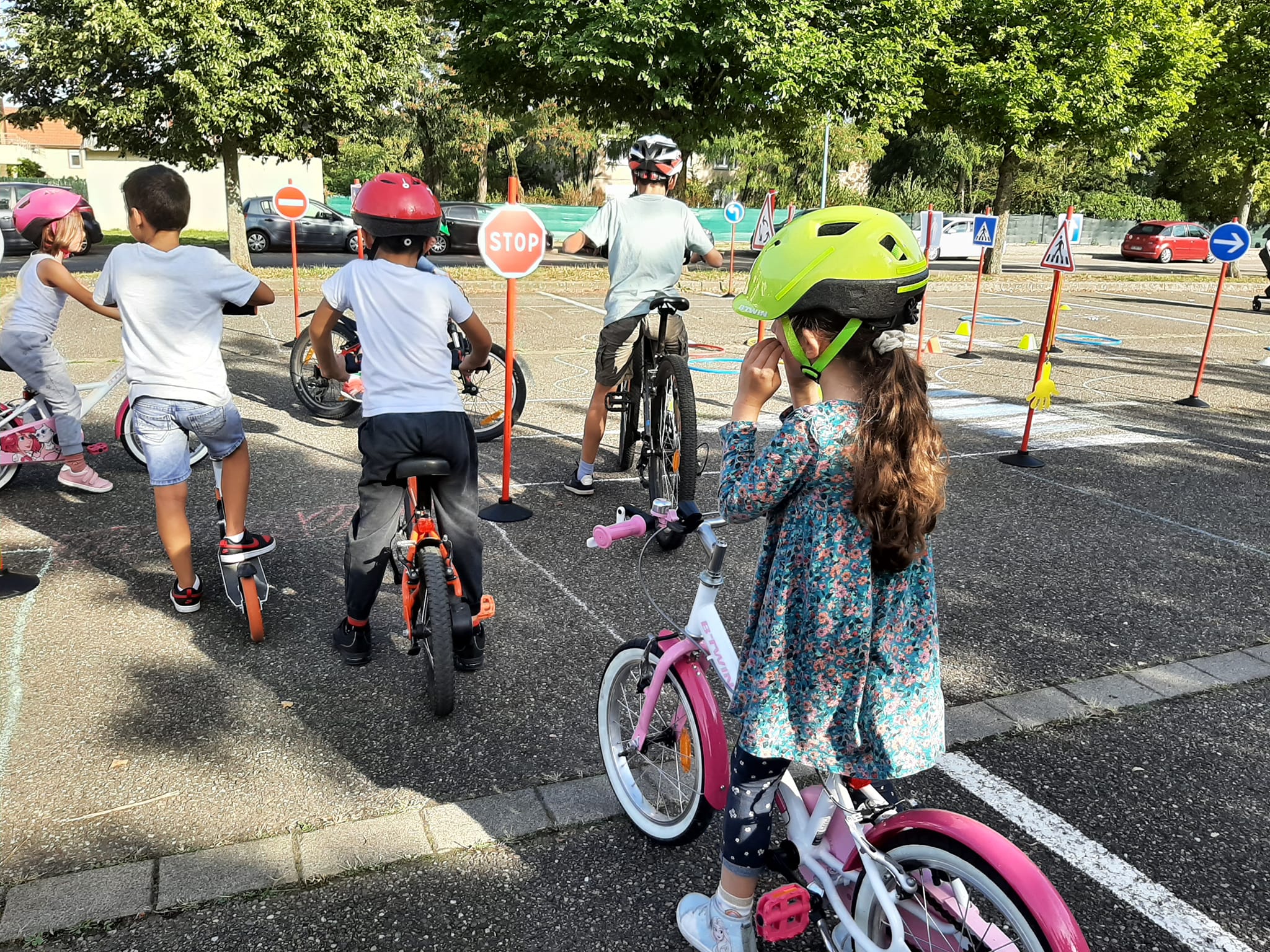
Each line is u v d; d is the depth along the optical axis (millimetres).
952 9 21672
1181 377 11219
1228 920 2695
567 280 18188
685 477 5164
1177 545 5648
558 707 3648
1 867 2703
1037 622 4570
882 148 40906
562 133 39094
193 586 4273
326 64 17219
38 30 16734
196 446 6359
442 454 3508
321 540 5168
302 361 7547
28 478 6023
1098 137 22969
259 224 25594
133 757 3232
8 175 48344
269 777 3152
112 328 11445
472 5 19922
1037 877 1791
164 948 2447
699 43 18016
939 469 1875
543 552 5164
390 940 2502
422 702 3646
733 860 2287
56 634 4070
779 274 1914
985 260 23953
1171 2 22047
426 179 42500
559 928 2570
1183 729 3688
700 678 2609
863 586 1934
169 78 16547
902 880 1966
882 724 1989
